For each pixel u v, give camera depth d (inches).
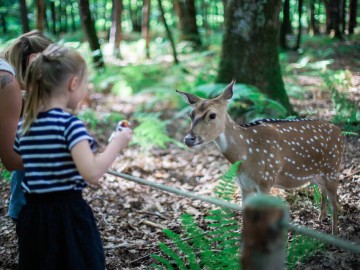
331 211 170.4
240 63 290.8
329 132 173.2
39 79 91.5
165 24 487.2
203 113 151.5
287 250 138.4
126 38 765.3
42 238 91.6
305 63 451.2
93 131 301.7
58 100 93.2
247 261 66.2
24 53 120.4
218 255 134.1
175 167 247.4
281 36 614.5
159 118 329.1
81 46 492.4
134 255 158.9
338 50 583.5
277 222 64.4
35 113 91.4
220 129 154.1
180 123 317.4
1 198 198.4
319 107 312.0
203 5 871.1
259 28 283.7
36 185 91.2
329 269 134.8
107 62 496.1
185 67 445.4
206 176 232.4
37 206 92.4
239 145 157.8
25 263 95.3
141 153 267.3
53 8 764.6
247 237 66.2
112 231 176.9
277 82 292.2
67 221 91.5
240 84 271.4
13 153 111.7
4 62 112.3
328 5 797.9
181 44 588.1
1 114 110.0
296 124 169.3
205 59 476.1
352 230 164.4
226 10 293.4
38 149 89.8
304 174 169.9
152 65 439.5
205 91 281.1
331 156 171.9
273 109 270.8
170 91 342.3
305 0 940.6
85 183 94.8
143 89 379.6
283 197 195.5
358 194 190.1
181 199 205.8
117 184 220.8
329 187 169.5
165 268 147.3
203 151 266.2
